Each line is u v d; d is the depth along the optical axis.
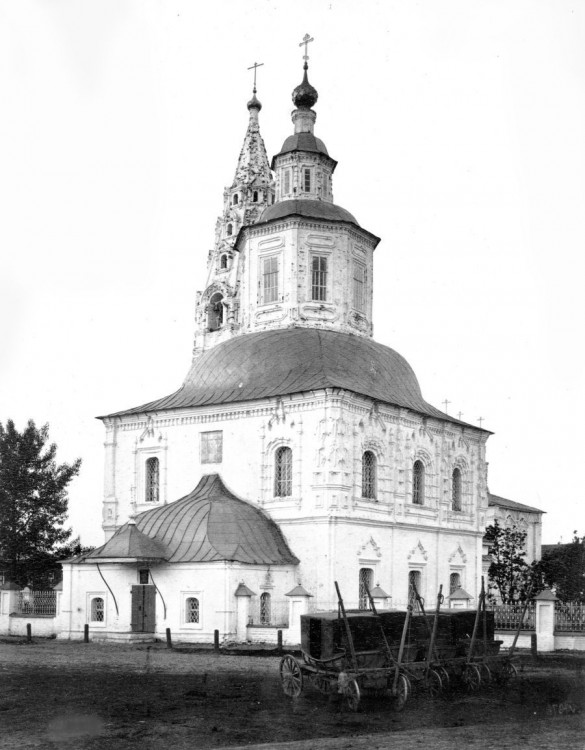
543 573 81.38
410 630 31.95
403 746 21.70
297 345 60.81
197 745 22.45
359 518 55.31
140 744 22.56
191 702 28.48
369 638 29.91
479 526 66.88
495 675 33.12
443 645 32.66
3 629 56.38
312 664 29.80
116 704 28.09
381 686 28.52
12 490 67.06
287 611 53.06
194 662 39.81
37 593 57.19
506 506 106.19
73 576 53.56
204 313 99.12
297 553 54.50
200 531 51.78
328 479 53.88
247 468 57.34
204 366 63.03
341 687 27.91
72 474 69.56
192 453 60.00
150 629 51.12
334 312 65.06
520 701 29.22
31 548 66.75
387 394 60.44
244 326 67.31
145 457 62.09
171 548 51.53
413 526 60.06
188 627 49.94
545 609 47.06
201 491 57.44
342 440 54.59
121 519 62.19
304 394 55.44
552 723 25.31
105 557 51.03
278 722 25.39
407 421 60.91
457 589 60.00
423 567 60.97
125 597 51.44
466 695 30.33
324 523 53.72
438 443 63.88
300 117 70.38
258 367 60.09
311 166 68.62
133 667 37.78
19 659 41.16
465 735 23.30
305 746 21.78
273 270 66.06
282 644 47.75
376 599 50.72
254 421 57.62
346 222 65.81
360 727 24.81
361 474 56.28
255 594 51.12
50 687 31.62
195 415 60.03
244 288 67.81
